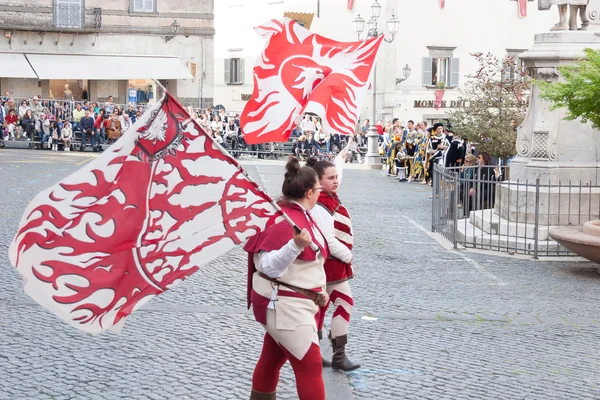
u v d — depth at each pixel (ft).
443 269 45.68
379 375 26.45
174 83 161.99
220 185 18.61
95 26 154.61
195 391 24.27
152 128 18.06
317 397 19.48
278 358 20.30
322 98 32.83
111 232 17.99
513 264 47.85
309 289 19.58
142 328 31.14
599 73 44.70
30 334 29.73
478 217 57.06
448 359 28.48
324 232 24.98
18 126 127.85
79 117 127.44
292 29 33.53
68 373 25.62
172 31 160.25
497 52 166.81
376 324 33.09
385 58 158.40
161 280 18.43
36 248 17.56
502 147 80.23
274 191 81.87
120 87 157.28
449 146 81.10
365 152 140.46
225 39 186.50
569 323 34.30
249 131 33.71
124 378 25.30
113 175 17.95
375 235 57.72
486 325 33.53
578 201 52.54
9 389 23.95
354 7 162.71
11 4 149.07
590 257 44.39
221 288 38.75
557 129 53.21
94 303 17.94
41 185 77.46
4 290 36.58
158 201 18.31
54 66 150.61
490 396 24.70
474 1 164.14
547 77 53.72
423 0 160.15
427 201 80.38
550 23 170.71
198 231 18.60
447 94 163.02
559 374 27.14
